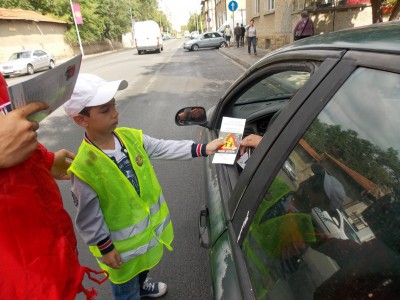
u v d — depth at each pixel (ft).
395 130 2.36
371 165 2.43
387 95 2.47
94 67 57.36
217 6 130.31
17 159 2.84
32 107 2.86
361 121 2.61
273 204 3.31
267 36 55.47
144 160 5.23
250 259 3.38
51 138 18.84
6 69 56.13
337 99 2.89
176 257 8.43
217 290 3.62
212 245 4.38
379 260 2.15
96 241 4.72
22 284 3.16
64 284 3.51
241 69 40.57
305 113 3.21
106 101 4.33
